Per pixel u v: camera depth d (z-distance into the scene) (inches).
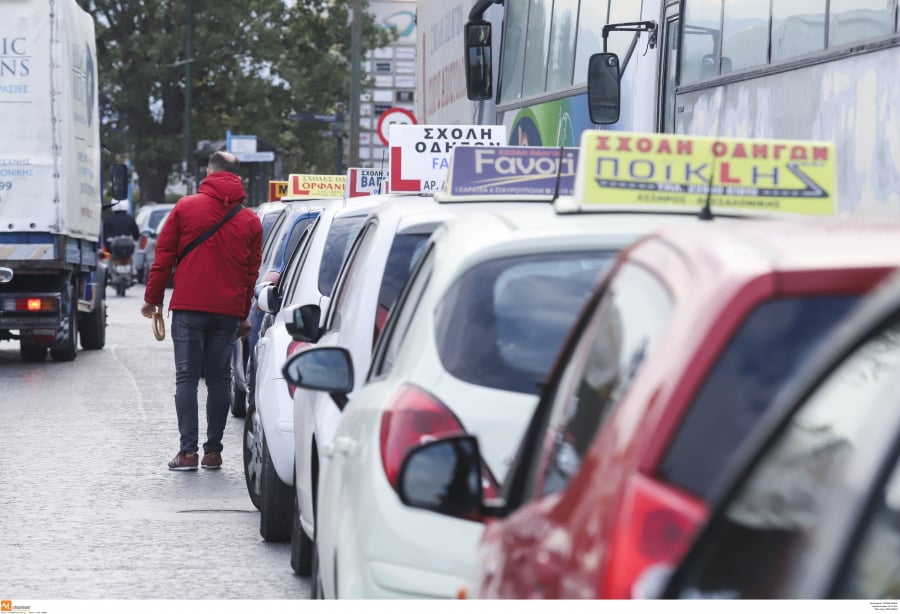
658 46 1019.9
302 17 5413.4
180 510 754.2
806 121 748.0
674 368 175.9
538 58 1385.3
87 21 1712.6
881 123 659.4
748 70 832.9
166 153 5221.5
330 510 395.2
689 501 166.1
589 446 211.5
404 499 258.7
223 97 5280.5
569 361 253.6
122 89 5103.3
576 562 184.2
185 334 884.0
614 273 233.8
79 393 1320.1
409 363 363.3
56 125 1546.5
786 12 782.5
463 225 395.2
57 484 828.6
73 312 1669.5
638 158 368.8
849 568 139.7
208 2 5152.6
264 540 676.7
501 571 228.2
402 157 963.3
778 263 175.2
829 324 169.9
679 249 200.7
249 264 894.4
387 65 5442.9
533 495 248.1
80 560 626.8
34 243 1547.7
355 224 762.2
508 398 349.7
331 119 3073.3
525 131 1423.5
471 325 360.8
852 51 693.9
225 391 894.4
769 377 169.2
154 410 1192.8
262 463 670.5
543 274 366.9
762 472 157.5
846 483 141.2
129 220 3240.7
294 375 457.7
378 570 326.3
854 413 152.5
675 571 161.5
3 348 1892.2
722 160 364.5
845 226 205.3
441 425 346.3
